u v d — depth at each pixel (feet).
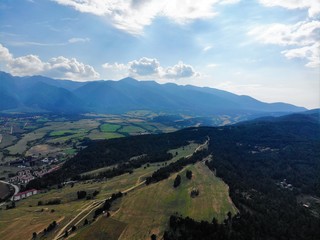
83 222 558.15
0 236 540.52
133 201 616.39
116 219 547.49
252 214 587.68
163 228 513.45
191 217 544.21
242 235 503.61
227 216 556.92
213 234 489.26
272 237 536.42
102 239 491.72
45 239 513.45
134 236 492.95
